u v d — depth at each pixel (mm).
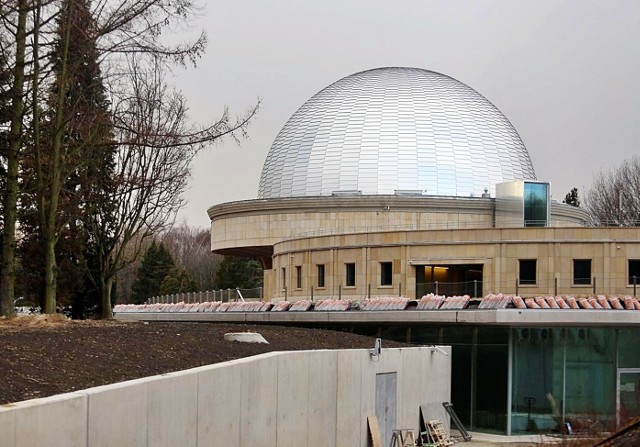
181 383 15547
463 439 33750
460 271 55094
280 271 65188
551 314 35688
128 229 42344
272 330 28922
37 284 44875
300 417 20859
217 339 22625
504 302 36781
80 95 27812
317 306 46531
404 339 40406
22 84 24391
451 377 37781
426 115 76312
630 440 14719
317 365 21875
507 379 36312
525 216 66500
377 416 26156
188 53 26484
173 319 61000
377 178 73312
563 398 36625
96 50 25422
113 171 41938
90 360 16688
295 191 75875
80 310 52312
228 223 74812
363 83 80250
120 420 13812
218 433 16844
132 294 112250
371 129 75688
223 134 30125
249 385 18125
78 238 44531
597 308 37188
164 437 15023
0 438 11219
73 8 24375
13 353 15938
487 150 75750
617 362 37188
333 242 58094
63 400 12523
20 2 23422
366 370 25219
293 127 80500
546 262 50562
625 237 49875
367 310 42188
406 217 68312
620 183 99875
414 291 53969
